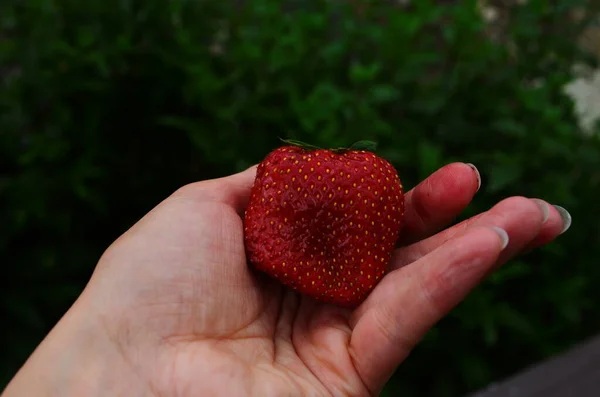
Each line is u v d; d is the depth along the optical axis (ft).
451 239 0.65
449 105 1.01
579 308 1.02
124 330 0.63
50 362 0.60
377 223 0.70
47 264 1.02
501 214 0.65
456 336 1.00
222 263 0.69
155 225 0.68
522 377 0.87
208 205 0.71
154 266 0.66
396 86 1.02
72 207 1.05
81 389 0.59
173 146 1.06
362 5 1.16
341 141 0.93
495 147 0.99
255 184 0.73
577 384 0.85
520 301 1.03
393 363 0.66
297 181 0.69
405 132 1.00
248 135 1.02
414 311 0.64
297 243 0.69
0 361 1.03
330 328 0.70
